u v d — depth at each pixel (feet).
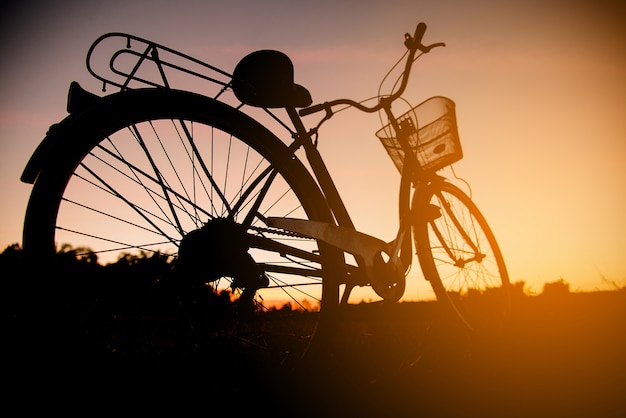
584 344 7.39
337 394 4.86
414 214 6.60
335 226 5.41
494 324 8.50
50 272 3.58
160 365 4.55
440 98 6.76
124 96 4.28
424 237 7.40
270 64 5.31
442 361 6.66
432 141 6.98
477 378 5.74
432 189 7.46
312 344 5.57
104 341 4.05
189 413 4.03
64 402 3.58
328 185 5.76
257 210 5.23
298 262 5.55
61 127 3.97
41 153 3.89
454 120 6.78
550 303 11.63
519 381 5.58
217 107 4.95
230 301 4.99
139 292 4.28
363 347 7.73
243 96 5.34
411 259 6.54
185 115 4.70
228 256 4.52
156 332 4.70
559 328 8.85
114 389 4.08
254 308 5.16
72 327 3.75
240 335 5.32
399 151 7.23
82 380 3.76
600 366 6.03
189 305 4.81
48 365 3.57
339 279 5.66
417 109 7.06
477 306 8.66
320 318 5.62
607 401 4.73
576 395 4.98
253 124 5.22
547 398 4.92
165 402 4.16
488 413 4.48
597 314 10.00
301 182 5.48
